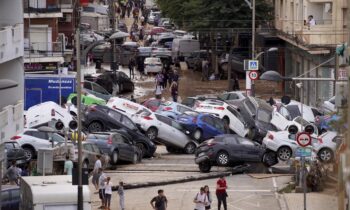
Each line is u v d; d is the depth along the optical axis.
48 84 120.94
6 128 78.38
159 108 114.25
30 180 63.28
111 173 88.75
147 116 104.50
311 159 77.56
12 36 80.62
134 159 95.81
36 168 83.38
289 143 90.75
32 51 142.25
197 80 166.00
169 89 157.88
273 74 72.69
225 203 72.44
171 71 160.25
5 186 71.12
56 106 101.88
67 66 146.50
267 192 80.25
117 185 81.62
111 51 167.75
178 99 142.38
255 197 78.50
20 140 90.19
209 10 163.00
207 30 163.62
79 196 59.88
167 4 175.00
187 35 190.38
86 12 193.62
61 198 59.59
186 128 105.69
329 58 128.38
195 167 92.75
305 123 102.06
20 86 85.06
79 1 156.25
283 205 73.44
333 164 32.44
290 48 156.50
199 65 176.38
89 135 91.94
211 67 168.62
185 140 105.12
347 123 24.12
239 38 164.38
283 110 112.88
